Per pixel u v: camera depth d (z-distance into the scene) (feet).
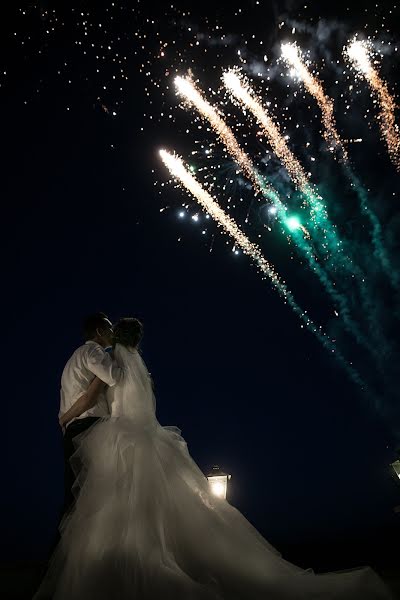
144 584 13.97
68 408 17.38
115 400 17.16
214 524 15.81
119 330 18.15
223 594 14.57
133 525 14.88
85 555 14.51
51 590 14.70
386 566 23.44
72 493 15.94
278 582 15.14
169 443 16.92
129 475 15.65
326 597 14.79
